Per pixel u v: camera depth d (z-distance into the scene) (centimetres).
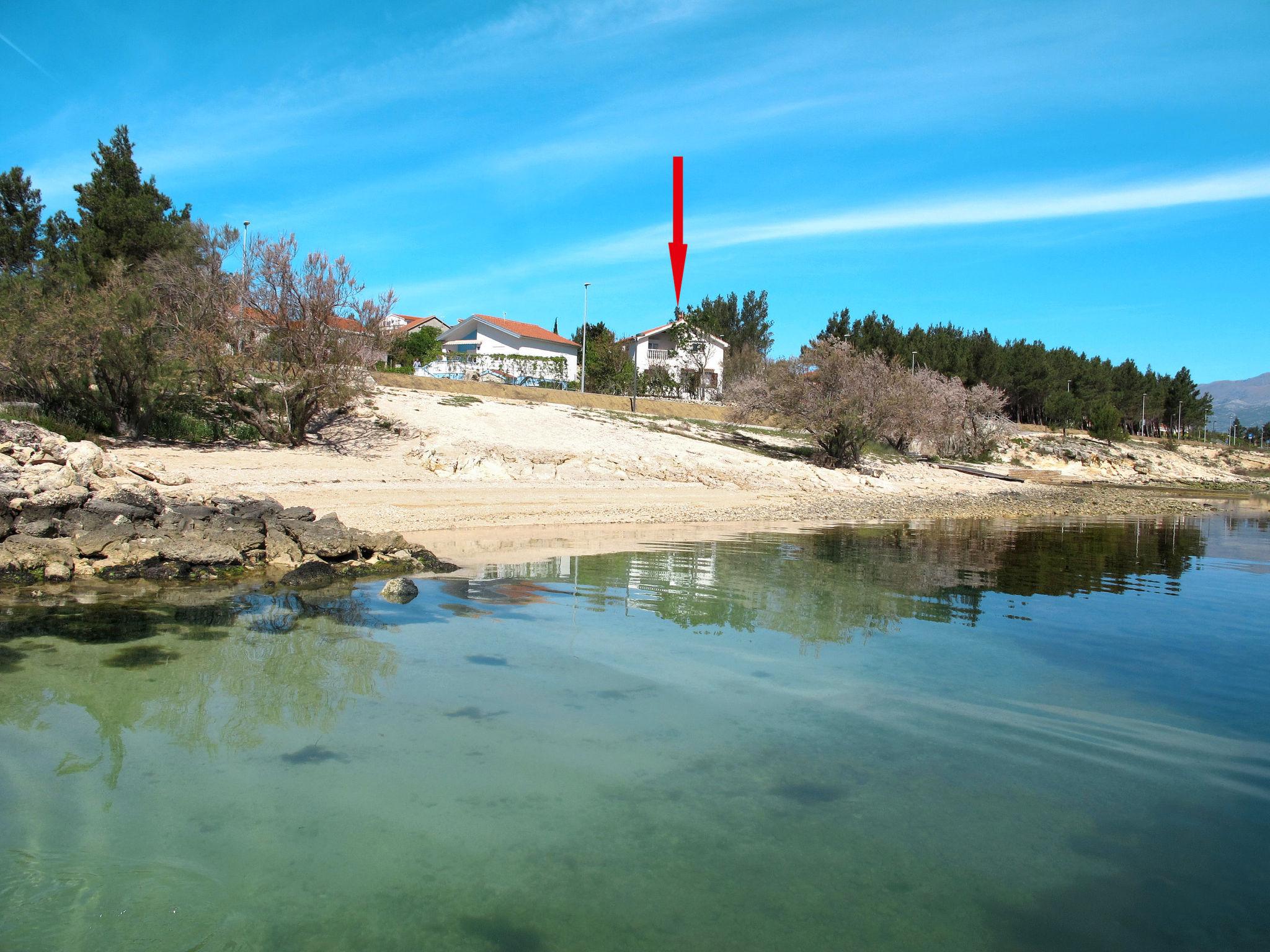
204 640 838
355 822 464
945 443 4862
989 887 418
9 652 779
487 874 416
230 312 2459
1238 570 1528
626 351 6919
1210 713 677
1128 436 7781
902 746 595
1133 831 479
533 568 1306
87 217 3231
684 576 1269
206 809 475
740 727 625
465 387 4053
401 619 948
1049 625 1000
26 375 2064
